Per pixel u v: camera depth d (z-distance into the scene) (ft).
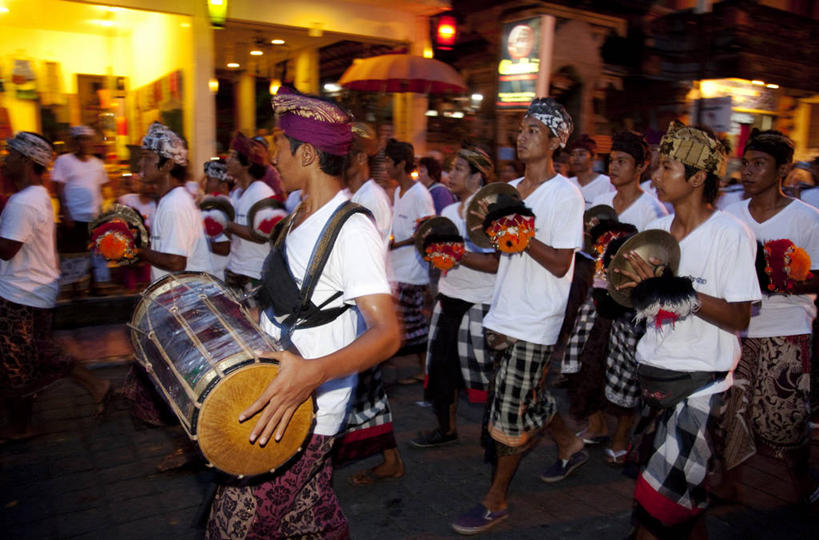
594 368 12.81
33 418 14.21
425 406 15.69
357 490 11.50
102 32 33.01
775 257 8.87
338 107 6.44
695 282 7.75
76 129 22.24
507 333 10.21
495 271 12.17
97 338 20.13
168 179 11.71
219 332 5.94
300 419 5.75
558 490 11.62
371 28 29.53
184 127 27.35
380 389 11.30
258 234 14.60
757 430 10.51
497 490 10.28
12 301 12.16
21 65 31.50
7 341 12.26
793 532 10.28
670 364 7.85
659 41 38.93
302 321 6.31
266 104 37.99
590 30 34.58
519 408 10.09
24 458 12.33
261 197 16.07
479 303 12.86
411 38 30.81
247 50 34.83
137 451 12.72
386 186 15.79
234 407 5.34
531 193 10.42
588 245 12.87
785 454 10.53
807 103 49.90
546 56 30.81
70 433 13.47
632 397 12.14
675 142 7.74
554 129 10.18
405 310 15.79
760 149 10.47
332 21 28.40
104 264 22.48
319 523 6.93
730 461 8.91
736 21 38.86
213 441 5.34
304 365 5.21
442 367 13.12
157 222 11.57
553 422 11.71
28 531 9.89
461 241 12.32
